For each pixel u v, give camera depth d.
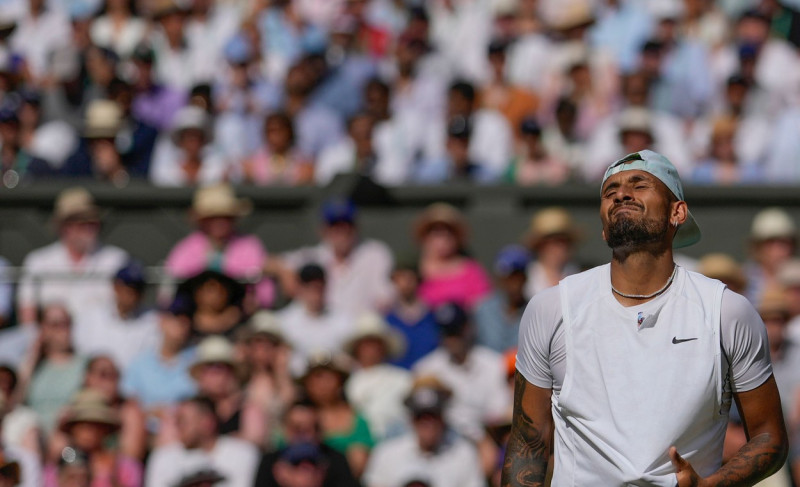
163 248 43.12
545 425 15.56
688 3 52.44
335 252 40.28
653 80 48.28
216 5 56.66
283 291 39.78
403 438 33.88
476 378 35.50
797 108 48.38
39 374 36.91
